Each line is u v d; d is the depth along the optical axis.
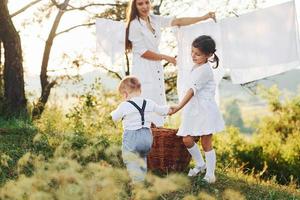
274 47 6.19
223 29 6.43
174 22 6.65
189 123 5.74
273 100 21.36
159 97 6.61
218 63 6.15
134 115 5.43
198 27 6.62
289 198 5.85
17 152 6.64
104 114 11.52
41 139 7.29
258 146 16.66
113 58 6.68
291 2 6.07
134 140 5.39
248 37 6.31
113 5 14.88
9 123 9.37
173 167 6.10
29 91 14.10
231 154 16.42
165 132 6.04
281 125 21.11
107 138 8.16
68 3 14.53
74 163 3.50
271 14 6.18
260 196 5.73
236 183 6.16
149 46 6.57
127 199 3.45
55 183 3.60
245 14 6.31
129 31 6.54
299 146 15.95
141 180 3.59
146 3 6.46
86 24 15.21
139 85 5.59
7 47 11.51
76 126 9.38
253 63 6.30
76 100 11.77
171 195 5.10
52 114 10.18
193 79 5.68
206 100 5.74
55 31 14.79
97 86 13.10
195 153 5.86
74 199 3.12
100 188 3.18
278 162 15.91
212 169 5.76
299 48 6.07
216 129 5.71
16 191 3.24
